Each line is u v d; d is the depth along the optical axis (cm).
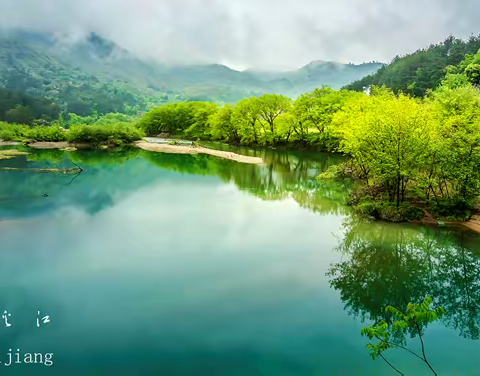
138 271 2039
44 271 2019
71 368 1261
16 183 4125
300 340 1436
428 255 2411
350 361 1312
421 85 10138
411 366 1292
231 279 1959
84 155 6825
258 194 4019
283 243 2516
